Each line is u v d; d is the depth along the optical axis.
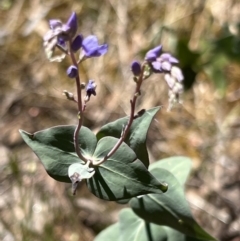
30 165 0.52
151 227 0.35
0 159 0.55
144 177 0.27
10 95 0.63
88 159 0.28
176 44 0.56
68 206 0.50
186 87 0.56
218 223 0.49
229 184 0.52
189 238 0.35
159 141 0.57
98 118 0.60
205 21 0.67
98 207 0.50
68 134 0.28
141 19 0.69
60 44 0.24
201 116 0.59
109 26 0.69
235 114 0.59
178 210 0.32
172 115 0.60
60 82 0.64
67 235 0.48
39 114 0.61
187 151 0.56
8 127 0.59
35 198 0.50
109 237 0.39
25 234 0.46
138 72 0.25
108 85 0.63
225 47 0.55
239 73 0.62
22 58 0.67
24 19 0.71
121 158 0.27
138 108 0.60
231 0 0.68
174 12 0.69
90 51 0.24
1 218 0.49
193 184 0.52
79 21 0.70
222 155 0.55
